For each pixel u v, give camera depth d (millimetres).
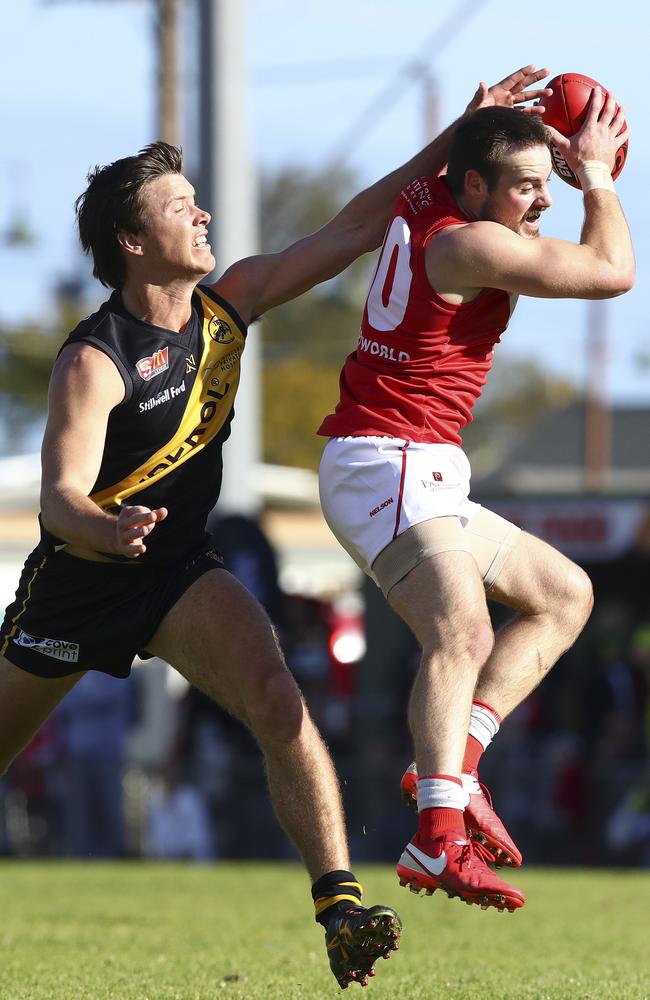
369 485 14781
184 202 15086
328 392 191500
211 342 15461
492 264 14312
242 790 47125
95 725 46750
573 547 62000
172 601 15148
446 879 14094
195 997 16047
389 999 15984
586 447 163250
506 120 14742
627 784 44812
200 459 15453
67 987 16812
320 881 14625
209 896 29109
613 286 14477
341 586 96750
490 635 14414
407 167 16516
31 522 90188
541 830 45562
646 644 47750
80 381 14578
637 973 18234
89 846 46688
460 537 14672
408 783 15297
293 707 14711
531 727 47906
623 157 15664
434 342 14797
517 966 18906
